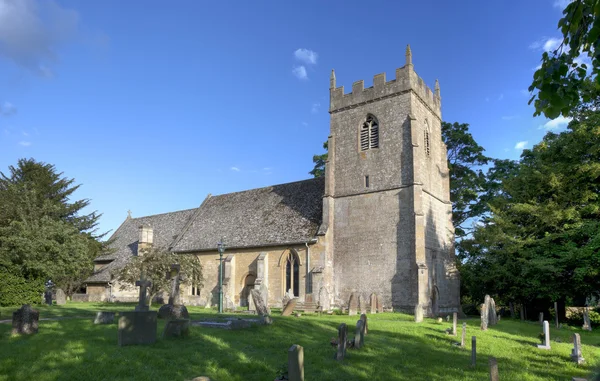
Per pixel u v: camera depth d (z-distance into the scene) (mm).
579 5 6176
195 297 45719
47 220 37719
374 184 38031
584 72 6359
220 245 32688
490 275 34281
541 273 30500
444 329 22953
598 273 28656
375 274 36219
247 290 42875
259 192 51000
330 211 39562
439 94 44031
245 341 15805
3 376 10352
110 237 60906
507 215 35094
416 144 36250
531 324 29141
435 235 38625
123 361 11867
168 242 51562
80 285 53469
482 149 50875
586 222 30016
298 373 9945
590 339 22875
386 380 11844
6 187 53188
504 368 14023
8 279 31391
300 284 38875
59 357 11992
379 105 39281
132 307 32812
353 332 20172
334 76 43000
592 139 30578
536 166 34375
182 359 12469
